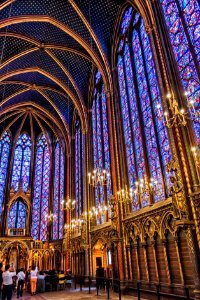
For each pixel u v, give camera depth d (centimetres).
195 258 851
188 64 1109
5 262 2464
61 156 3061
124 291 1367
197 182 939
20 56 2202
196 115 1018
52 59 2339
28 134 3378
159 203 1182
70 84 2484
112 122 1777
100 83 2245
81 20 1948
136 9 1641
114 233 1494
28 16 1867
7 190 2983
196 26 1098
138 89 1567
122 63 1861
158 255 1167
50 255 2650
